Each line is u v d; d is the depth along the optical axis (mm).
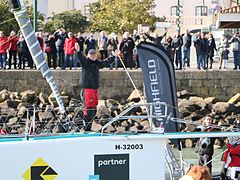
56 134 29422
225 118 83062
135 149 27734
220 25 74938
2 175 26656
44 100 84188
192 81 88562
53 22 174375
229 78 88938
